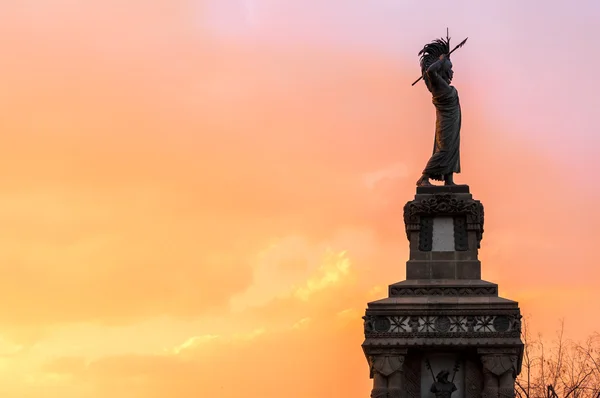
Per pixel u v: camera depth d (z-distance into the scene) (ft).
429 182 221.87
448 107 223.92
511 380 204.44
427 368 209.15
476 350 205.77
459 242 215.92
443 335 205.77
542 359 299.99
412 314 207.31
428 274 214.69
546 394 295.48
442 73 225.76
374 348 206.49
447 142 222.48
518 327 205.26
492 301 207.10
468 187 219.61
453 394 207.92
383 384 205.77
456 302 207.41
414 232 216.74
